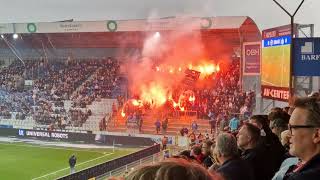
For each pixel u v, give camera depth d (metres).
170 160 1.71
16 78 49.41
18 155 35.00
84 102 44.34
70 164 27.95
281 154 5.50
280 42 22.61
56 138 41.41
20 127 43.28
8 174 28.95
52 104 45.03
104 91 45.38
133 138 38.19
